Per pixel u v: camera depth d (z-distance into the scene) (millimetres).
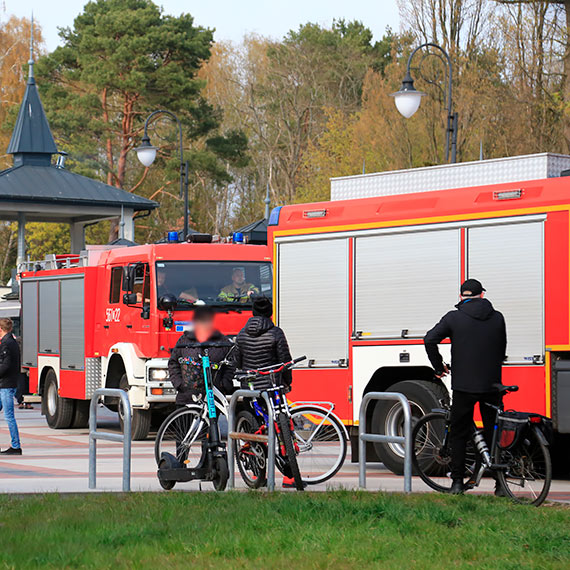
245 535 12422
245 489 17062
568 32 61969
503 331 15984
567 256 17750
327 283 21062
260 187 115750
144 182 115812
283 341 17375
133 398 27578
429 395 19203
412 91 35906
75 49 107812
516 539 12180
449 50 67500
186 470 16906
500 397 15930
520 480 15477
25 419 36844
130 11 104938
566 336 17641
